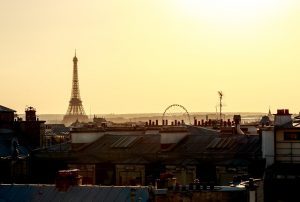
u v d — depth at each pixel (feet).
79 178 203.41
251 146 271.69
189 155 276.82
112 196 191.42
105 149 299.17
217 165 265.75
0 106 392.27
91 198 193.36
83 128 319.68
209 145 280.51
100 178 289.33
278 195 231.09
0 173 301.22
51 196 199.41
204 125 446.19
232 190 185.57
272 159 249.34
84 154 298.35
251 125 410.93
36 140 383.24
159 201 183.32
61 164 300.40
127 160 285.84
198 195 184.24
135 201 184.75
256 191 193.06
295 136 246.68
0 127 375.86
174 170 274.77
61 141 474.49
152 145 296.51
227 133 309.01
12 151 337.31
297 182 229.86
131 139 304.30
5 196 204.85
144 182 279.49
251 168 256.73
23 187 207.31
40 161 304.50
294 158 246.47
